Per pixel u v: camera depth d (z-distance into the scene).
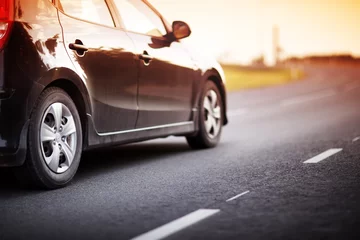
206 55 8.51
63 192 5.39
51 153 5.52
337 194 4.88
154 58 7.00
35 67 5.21
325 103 20.45
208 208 4.54
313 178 5.68
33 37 5.26
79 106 5.88
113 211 4.54
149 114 6.93
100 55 6.05
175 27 7.57
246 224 4.01
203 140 8.33
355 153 7.38
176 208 4.58
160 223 4.12
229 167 6.62
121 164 7.10
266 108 18.50
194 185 5.55
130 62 6.53
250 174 6.07
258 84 40.38
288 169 6.30
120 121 6.42
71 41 5.69
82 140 5.95
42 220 4.33
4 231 4.05
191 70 7.86
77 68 5.69
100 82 6.04
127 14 6.82
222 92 8.77
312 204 4.54
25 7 5.31
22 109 5.14
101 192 5.35
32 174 5.34
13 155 5.12
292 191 5.08
